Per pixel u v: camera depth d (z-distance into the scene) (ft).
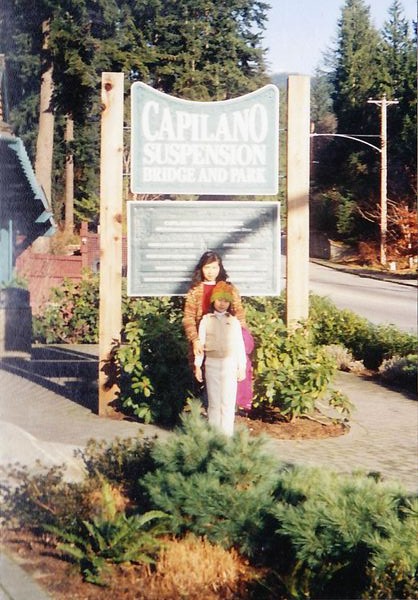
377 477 20.54
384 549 15.75
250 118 34.55
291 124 34.88
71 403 36.22
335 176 195.21
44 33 61.77
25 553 18.69
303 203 34.88
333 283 140.67
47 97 65.31
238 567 17.84
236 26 89.40
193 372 31.07
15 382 40.40
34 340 59.82
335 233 195.21
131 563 17.88
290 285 34.99
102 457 22.61
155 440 22.91
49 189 70.85
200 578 17.37
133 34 70.18
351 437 32.24
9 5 55.98
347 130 189.88
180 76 81.82
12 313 51.08
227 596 16.97
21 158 57.57
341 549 16.49
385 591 15.31
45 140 69.26
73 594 16.89
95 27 66.23
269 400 32.27
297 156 34.91
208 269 28.63
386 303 107.24
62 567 18.04
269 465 19.31
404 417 36.78
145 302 47.75
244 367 28.48
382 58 184.34
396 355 49.62
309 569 16.66
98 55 66.54
